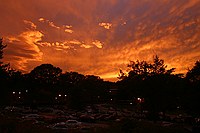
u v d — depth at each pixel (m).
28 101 98.62
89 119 47.44
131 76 44.66
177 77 43.69
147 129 18.19
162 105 42.31
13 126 16.28
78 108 70.94
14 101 95.25
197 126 32.91
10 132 15.70
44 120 43.84
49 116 56.25
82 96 73.12
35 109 76.56
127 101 104.25
